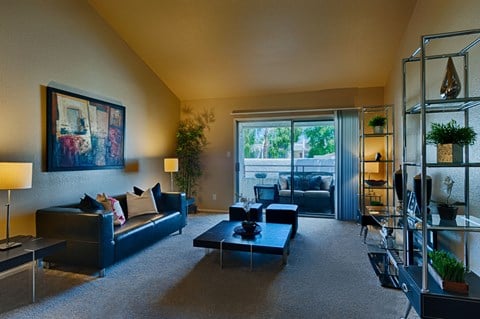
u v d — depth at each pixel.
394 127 4.43
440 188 2.66
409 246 2.54
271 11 3.71
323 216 5.45
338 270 2.86
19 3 2.86
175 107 5.92
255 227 3.18
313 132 5.59
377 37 4.00
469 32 1.71
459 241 2.29
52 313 2.09
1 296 2.34
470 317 1.59
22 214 2.90
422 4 3.17
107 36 4.07
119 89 4.31
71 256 2.79
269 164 5.85
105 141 4.01
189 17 3.92
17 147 2.85
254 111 5.71
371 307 2.17
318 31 3.96
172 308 2.16
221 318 2.02
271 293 2.39
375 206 4.11
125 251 3.04
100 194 3.60
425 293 1.66
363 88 5.20
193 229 4.52
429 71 2.99
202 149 6.02
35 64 3.03
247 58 4.68
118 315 2.06
